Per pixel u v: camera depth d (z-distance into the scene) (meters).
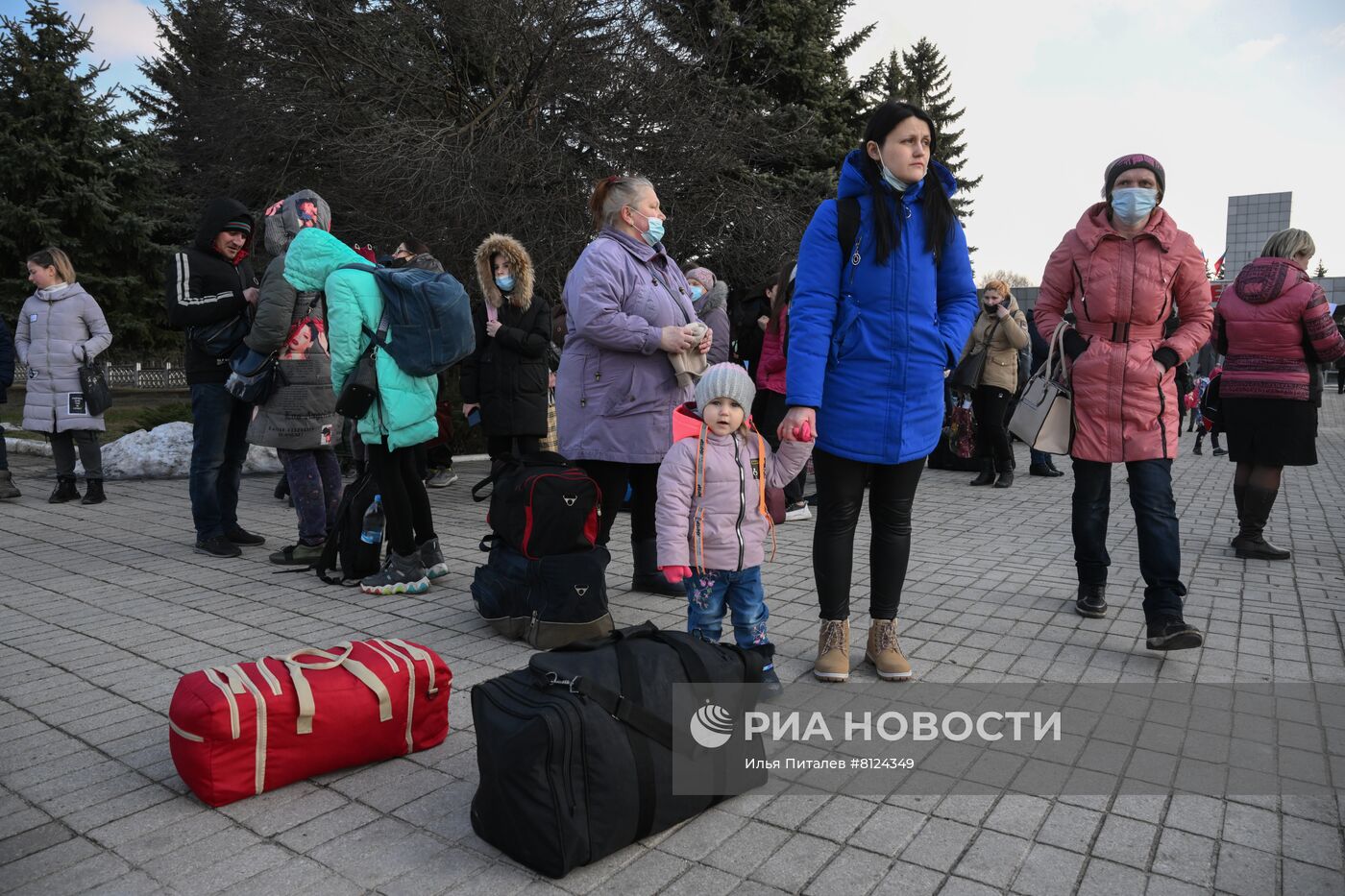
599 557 4.18
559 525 4.11
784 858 2.44
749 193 16.59
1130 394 4.15
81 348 7.88
